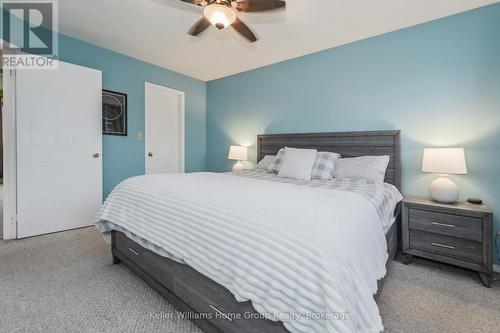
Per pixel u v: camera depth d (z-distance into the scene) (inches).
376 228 50.5
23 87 96.4
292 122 132.5
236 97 160.1
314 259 32.2
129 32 106.1
